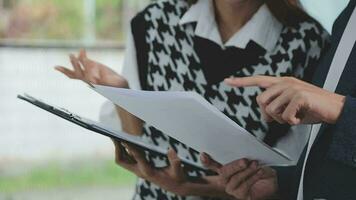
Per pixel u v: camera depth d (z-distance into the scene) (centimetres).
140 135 211
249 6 194
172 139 198
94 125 169
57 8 692
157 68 201
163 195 199
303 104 135
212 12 198
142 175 188
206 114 153
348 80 150
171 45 200
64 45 623
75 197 555
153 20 204
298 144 189
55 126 629
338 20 168
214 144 167
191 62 198
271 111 139
